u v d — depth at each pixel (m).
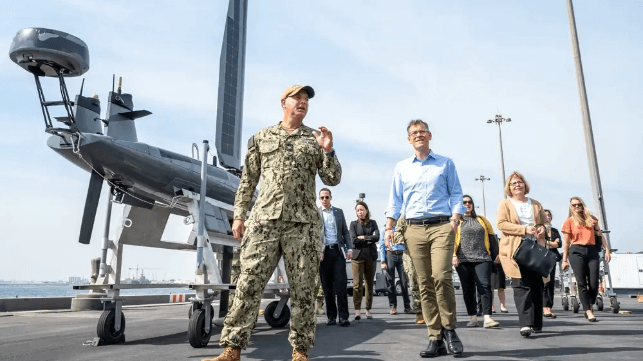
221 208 5.90
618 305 8.00
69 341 4.82
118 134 5.90
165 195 6.12
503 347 4.06
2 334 5.61
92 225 5.77
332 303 6.55
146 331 5.76
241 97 7.86
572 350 3.83
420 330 5.68
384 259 8.77
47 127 5.14
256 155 3.10
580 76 14.64
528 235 4.85
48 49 4.61
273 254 2.92
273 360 3.58
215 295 4.59
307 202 2.96
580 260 6.55
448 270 3.65
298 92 3.06
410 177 3.92
